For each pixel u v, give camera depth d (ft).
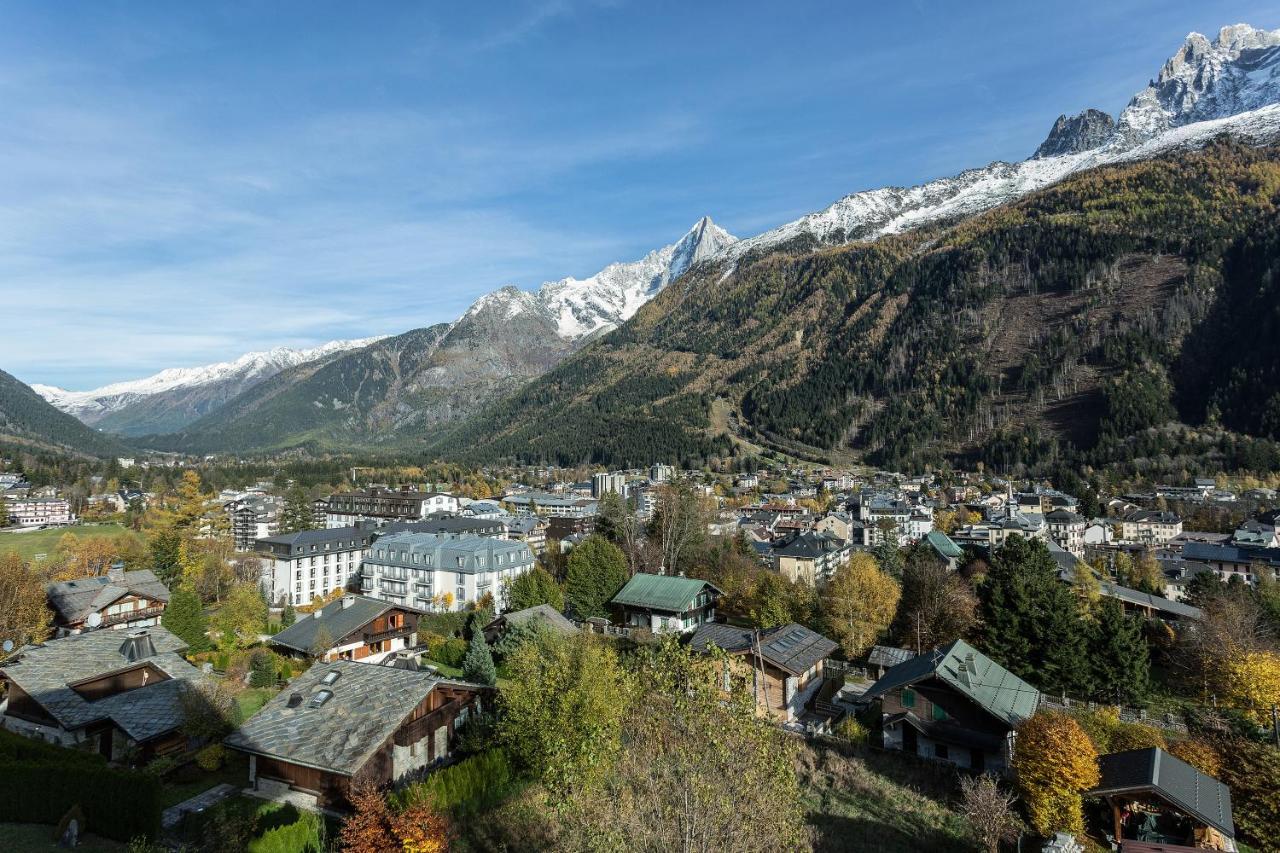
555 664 133.80
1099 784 120.37
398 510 620.49
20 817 107.04
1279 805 120.88
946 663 160.04
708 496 593.42
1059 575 301.63
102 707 141.28
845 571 253.85
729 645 195.00
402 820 90.38
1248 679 177.17
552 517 654.12
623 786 89.20
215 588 323.98
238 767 135.74
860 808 132.26
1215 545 416.67
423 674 135.64
